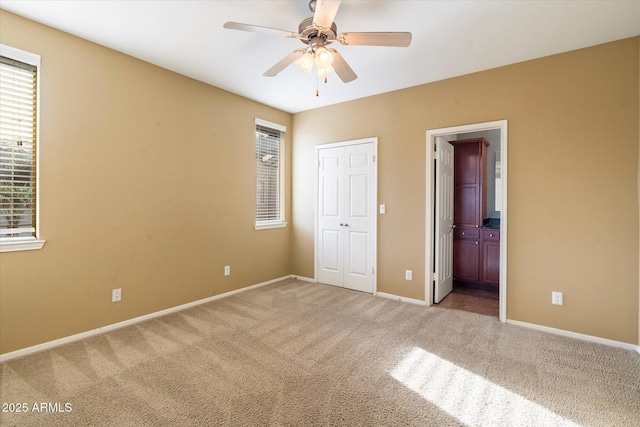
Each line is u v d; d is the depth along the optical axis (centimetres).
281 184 468
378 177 390
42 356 233
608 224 260
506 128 303
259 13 227
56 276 250
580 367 223
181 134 333
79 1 212
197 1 212
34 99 240
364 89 372
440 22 234
